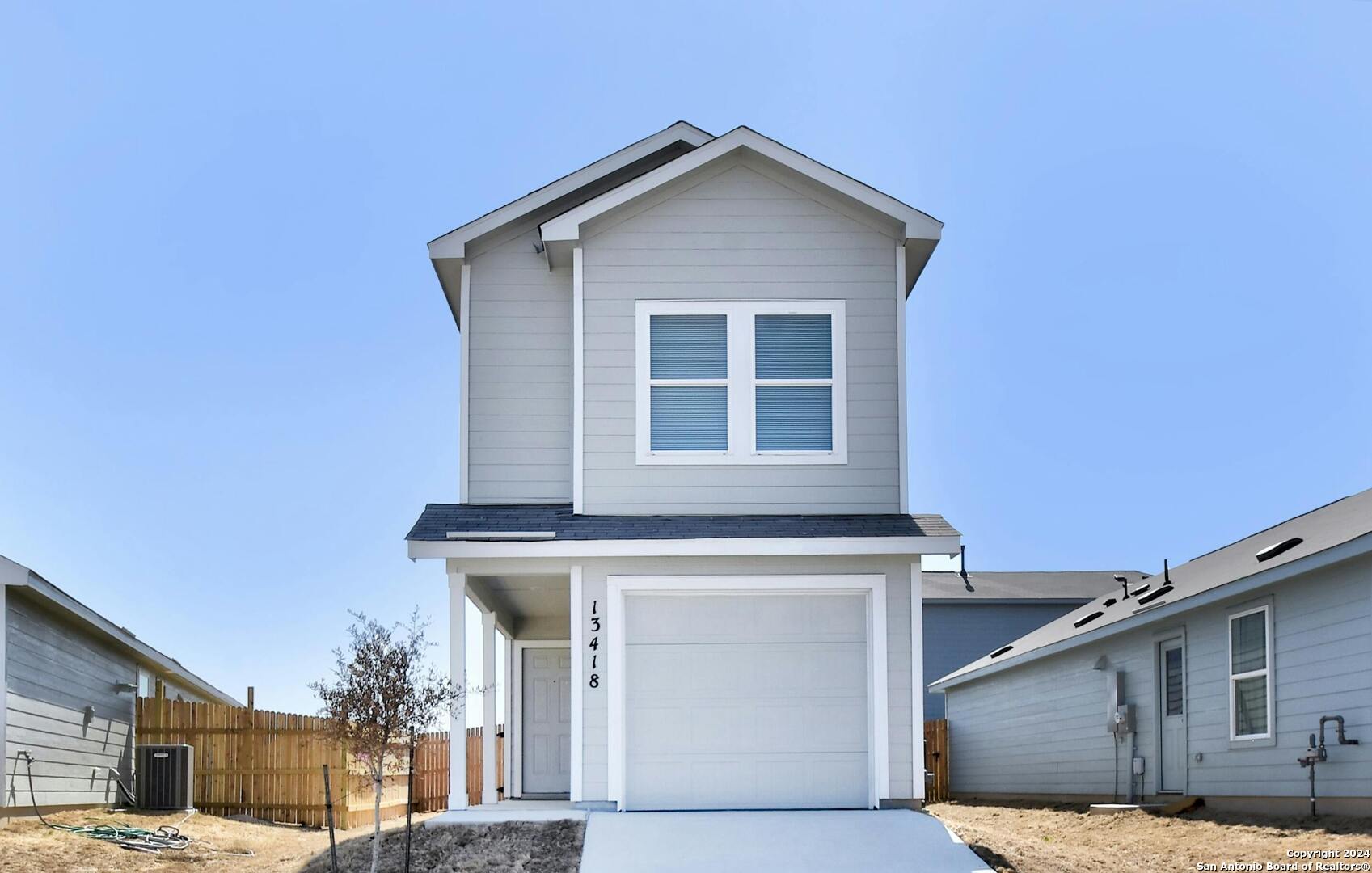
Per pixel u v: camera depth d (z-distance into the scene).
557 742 19.02
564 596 16.56
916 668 14.28
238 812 19.97
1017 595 32.59
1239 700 16.62
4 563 15.79
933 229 15.26
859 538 14.02
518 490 15.75
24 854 14.20
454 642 14.02
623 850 12.48
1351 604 14.16
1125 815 17.72
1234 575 16.48
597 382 15.16
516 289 16.20
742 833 12.94
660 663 14.34
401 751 14.75
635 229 15.47
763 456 15.06
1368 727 13.74
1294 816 14.99
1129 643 19.88
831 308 15.38
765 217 15.52
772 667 14.38
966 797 27.22
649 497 14.98
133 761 20.86
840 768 14.23
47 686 17.48
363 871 12.26
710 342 15.31
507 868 12.10
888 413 15.20
